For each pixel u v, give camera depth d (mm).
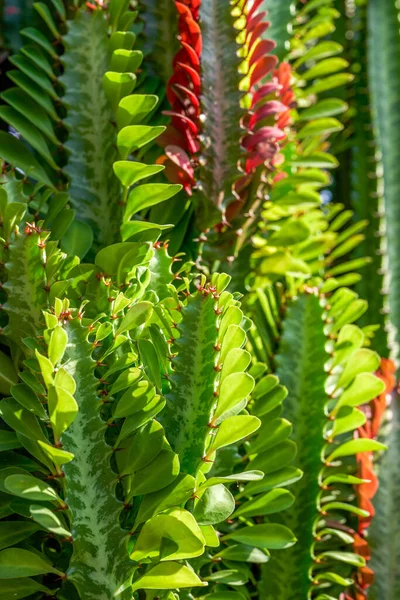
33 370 935
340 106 1273
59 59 1089
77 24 1093
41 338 938
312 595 1141
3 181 1021
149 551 925
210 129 1113
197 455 962
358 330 1104
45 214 1091
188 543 911
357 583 1148
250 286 1213
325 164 1254
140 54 1072
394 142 1465
